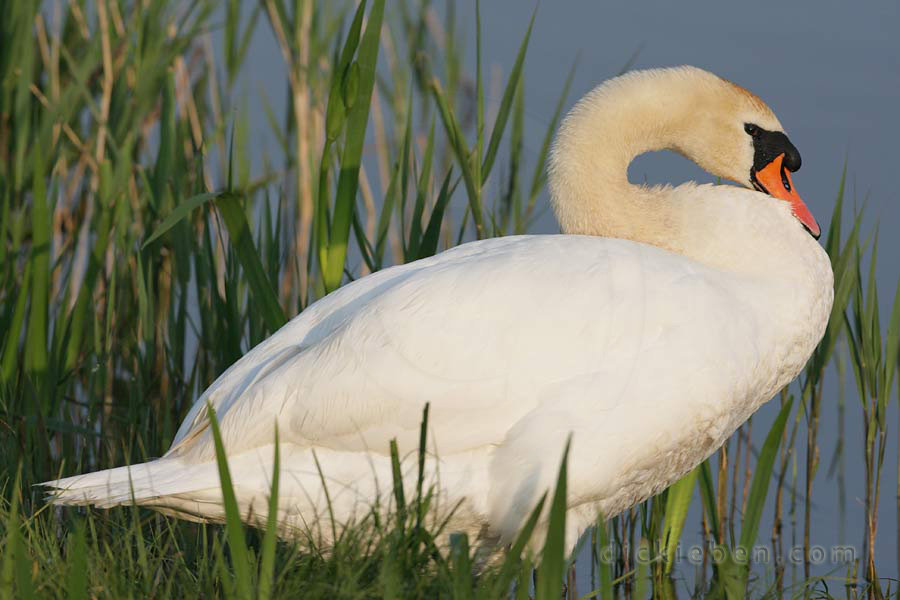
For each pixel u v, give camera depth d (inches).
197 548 326.0
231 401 307.1
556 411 295.9
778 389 339.6
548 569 229.8
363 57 356.5
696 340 305.4
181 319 426.9
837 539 425.7
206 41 506.3
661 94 373.4
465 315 299.9
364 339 299.4
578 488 299.6
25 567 243.3
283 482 297.1
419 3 507.5
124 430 415.5
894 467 466.9
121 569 281.3
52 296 476.7
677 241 347.9
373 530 277.1
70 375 395.5
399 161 434.9
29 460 362.6
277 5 475.8
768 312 324.2
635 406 299.3
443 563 269.9
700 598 388.5
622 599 397.1
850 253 397.1
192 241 428.1
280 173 514.0
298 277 442.0
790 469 467.2
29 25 451.8
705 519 414.3
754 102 379.2
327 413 295.9
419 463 269.4
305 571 277.9
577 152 367.9
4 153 477.1
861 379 402.9
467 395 295.7
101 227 411.5
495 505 299.0
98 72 501.4
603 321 301.3
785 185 378.3
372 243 503.2
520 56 393.7
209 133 515.8
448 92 491.8
